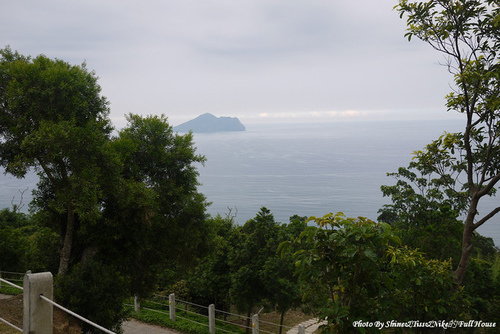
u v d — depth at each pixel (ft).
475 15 25.57
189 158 44.75
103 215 38.55
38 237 44.68
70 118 34.73
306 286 18.78
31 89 33.04
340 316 15.03
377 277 15.43
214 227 49.14
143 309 53.83
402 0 27.58
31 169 36.35
